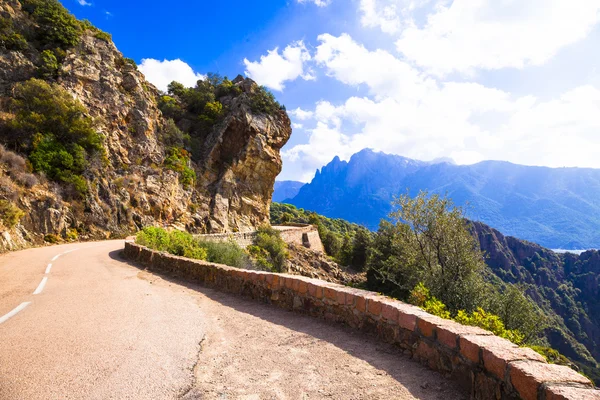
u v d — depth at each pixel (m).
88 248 21.83
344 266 50.22
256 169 55.84
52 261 15.01
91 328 5.37
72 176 30.70
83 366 3.85
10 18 36.78
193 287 9.55
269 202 59.12
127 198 36.00
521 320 10.40
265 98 59.34
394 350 4.54
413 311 4.48
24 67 35.00
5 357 4.12
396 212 13.41
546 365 2.82
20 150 29.73
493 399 3.03
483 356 3.19
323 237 69.00
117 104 40.78
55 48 38.94
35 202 25.92
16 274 11.39
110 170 36.91
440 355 3.83
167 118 54.81
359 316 5.35
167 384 3.44
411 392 3.37
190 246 19.33
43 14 39.44
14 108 31.62
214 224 46.38
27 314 6.24
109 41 44.88
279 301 7.15
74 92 37.25
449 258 12.19
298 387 3.43
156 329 5.38
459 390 3.44
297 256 46.50
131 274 11.70
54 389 3.28
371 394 3.30
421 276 12.71
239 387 3.41
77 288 8.96
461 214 12.58
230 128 54.88
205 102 58.59
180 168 45.56
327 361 4.15
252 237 43.88
